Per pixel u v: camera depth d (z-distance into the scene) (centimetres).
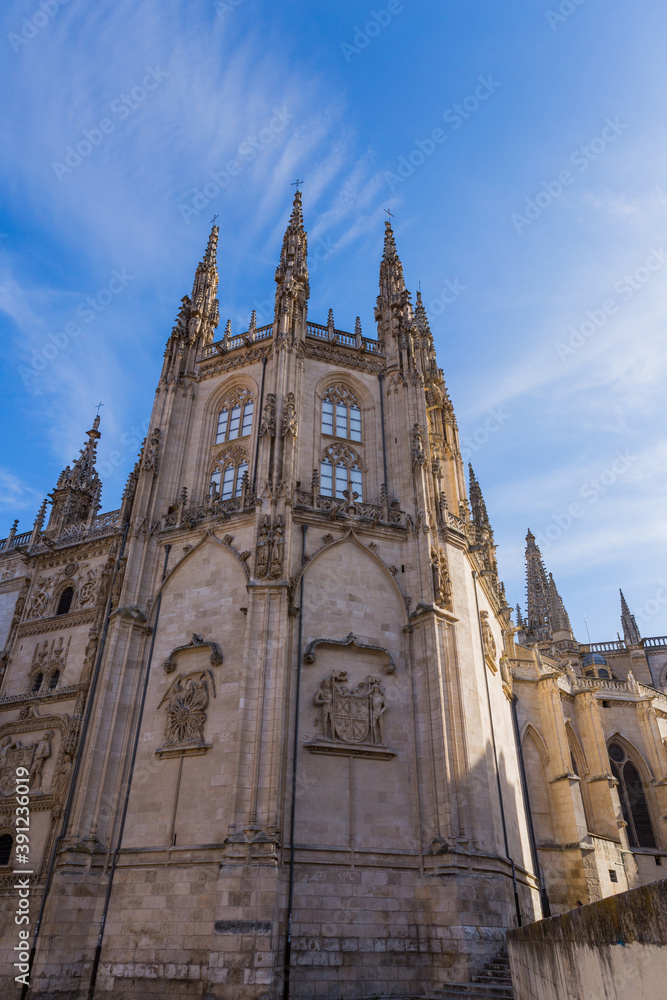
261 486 4056
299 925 3053
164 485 4562
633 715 6309
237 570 3962
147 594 4119
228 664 3691
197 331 5281
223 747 3453
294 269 5131
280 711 3322
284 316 4775
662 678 8538
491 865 3356
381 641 3866
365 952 3072
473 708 3869
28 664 4928
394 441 4712
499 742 4334
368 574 4050
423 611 3872
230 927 2830
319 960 3005
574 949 871
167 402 4856
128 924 3177
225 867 2959
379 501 4466
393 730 3641
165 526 4362
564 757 5081
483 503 6322
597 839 4953
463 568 4388
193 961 2997
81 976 3095
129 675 3850
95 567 5103
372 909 3172
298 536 4000
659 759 6028
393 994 3003
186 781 3441
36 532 5594
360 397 4962
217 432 4866
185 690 3697
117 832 3438
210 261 5856
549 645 8919
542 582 10031
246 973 2731
